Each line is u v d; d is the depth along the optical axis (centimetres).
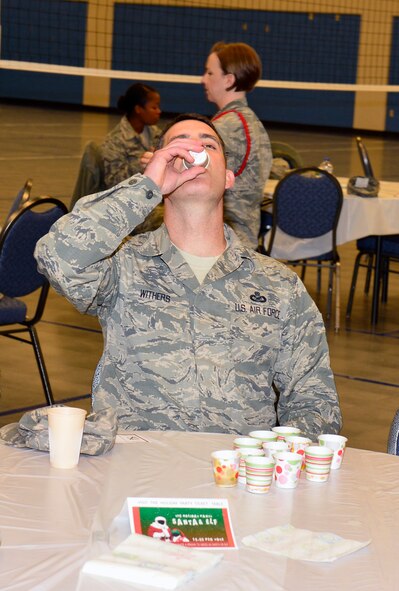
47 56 2466
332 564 155
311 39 2181
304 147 1783
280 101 2252
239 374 242
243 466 194
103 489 184
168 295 244
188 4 2300
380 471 208
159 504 169
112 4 2381
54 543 158
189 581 146
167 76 971
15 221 402
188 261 251
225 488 190
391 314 711
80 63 2431
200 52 2306
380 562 157
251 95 2270
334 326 661
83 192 752
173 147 235
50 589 141
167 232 252
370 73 2139
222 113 527
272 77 2238
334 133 2173
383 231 658
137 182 230
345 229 652
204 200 245
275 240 647
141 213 229
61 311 668
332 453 199
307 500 186
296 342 252
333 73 2173
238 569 151
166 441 218
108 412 215
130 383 240
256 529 169
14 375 517
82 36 2420
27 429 207
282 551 159
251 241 530
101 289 241
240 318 246
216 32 2278
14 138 1688
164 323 242
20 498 178
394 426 245
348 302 691
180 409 238
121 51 2389
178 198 245
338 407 252
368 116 2175
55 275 227
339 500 187
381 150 1822
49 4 2436
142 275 246
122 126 751
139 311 242
